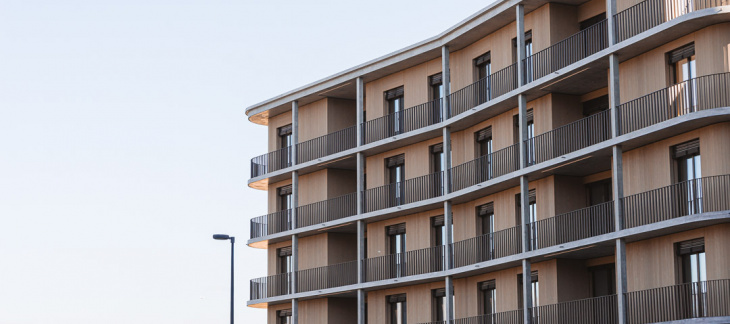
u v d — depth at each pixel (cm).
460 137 5081
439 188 5125
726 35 3722
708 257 3722
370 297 5506
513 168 4672
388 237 5466
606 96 4412
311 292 5650
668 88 3875
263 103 6025
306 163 5753
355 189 5816
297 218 5847
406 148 5366
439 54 5172
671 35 3850
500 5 4647
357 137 5509
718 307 3672
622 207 4003
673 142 3888
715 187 3706
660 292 3869
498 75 4781
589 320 4269
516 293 4688
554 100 4488
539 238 4488
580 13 4481
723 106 3684
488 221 4931
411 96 5331
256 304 6041
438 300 5153
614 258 4303
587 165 4322
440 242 5181
